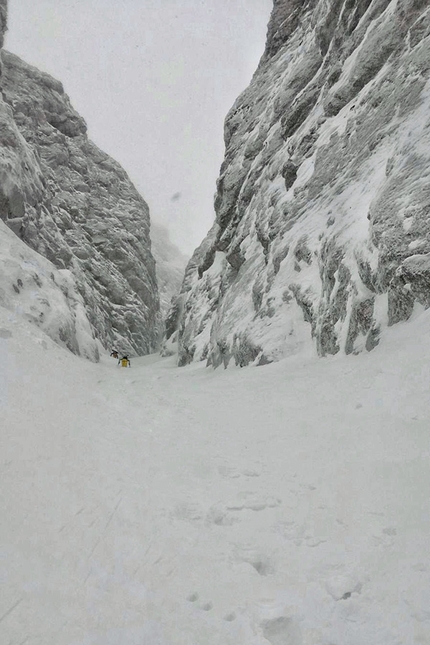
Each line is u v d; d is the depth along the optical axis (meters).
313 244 14.59
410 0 15.63
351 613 2.32
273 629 2.21
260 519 3.40
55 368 7.92
